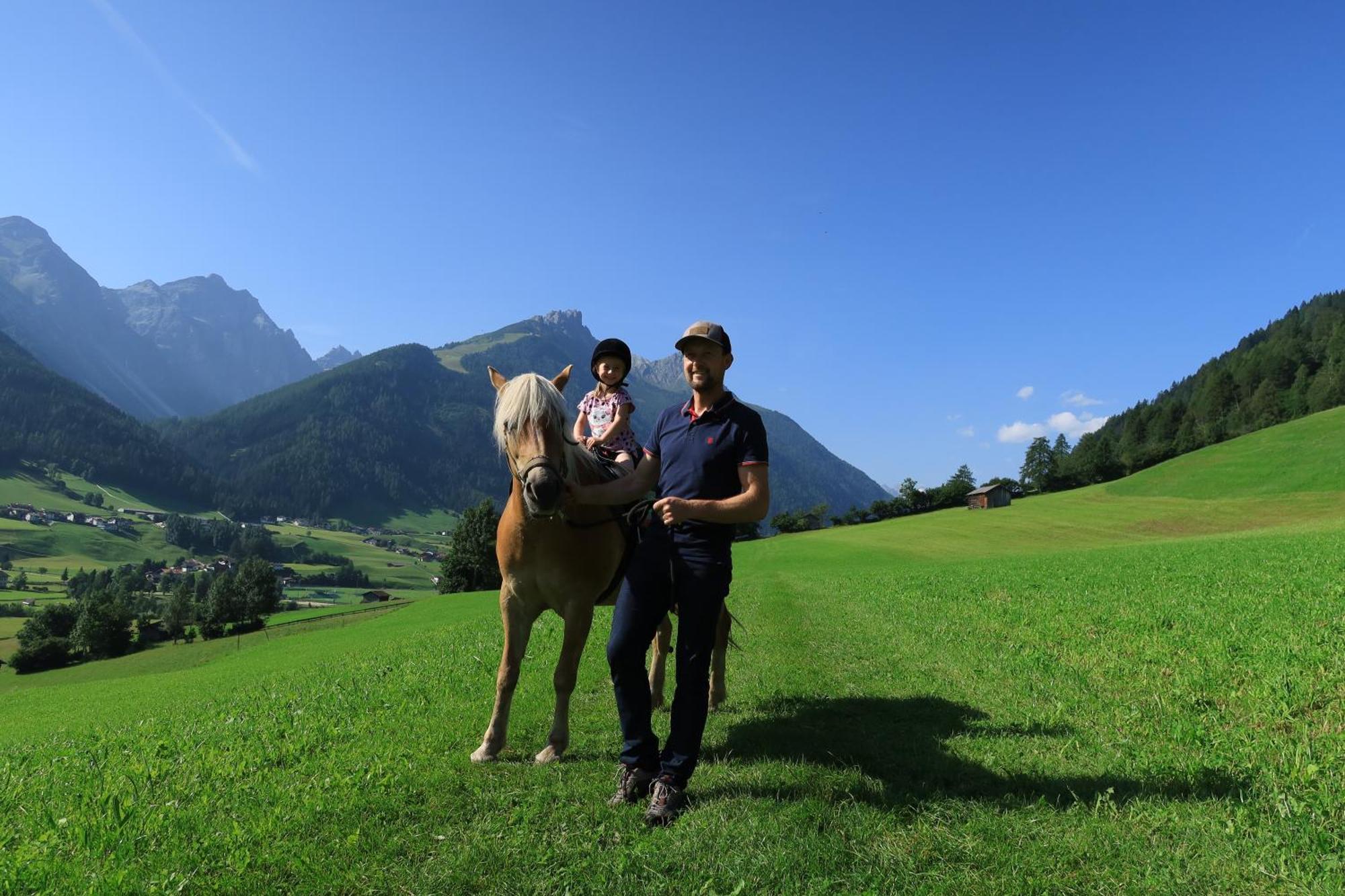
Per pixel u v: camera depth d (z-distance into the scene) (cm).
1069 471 11738
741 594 2094
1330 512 6078
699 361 443
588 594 503
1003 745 499
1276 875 296
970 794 408
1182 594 1301
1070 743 491
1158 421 14188
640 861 335
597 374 629
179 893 321
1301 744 436
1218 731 496
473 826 386
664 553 438
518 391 473
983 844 339
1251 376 13750
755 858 327
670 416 471
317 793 435
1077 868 317
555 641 1126
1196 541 3700
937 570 2705
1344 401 11244
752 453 426
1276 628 865
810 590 2105
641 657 432
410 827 388
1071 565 2347
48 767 615
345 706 745
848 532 7181
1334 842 314
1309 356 13475
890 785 422
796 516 11488
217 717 800
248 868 346
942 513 8600
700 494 431
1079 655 837
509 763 495
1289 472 7400
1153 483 8294
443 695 773
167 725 807
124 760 591
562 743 508
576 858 343
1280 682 584
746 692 738
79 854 364
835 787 417
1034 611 1234
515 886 318
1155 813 364
